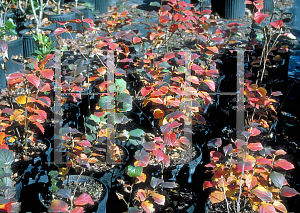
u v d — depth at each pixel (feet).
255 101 8.36
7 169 6.09
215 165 6.77
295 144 9.80
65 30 9.15
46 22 19.04
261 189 5.82
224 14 23.79
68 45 16.58
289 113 11.73
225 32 9.82
